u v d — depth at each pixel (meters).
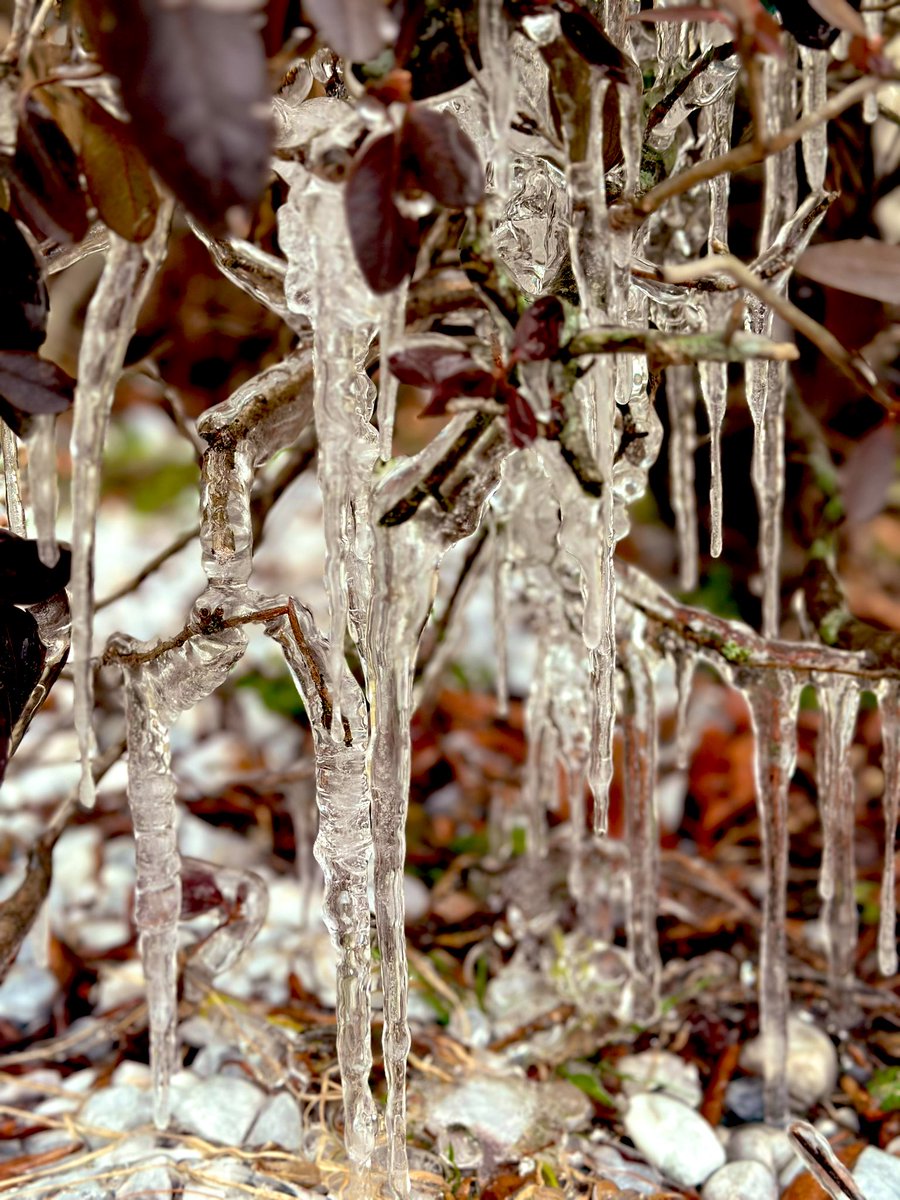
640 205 1.46
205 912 1.61
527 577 1.63
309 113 1.47
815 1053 1.63
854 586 1.97
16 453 1.52
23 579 1.49
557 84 1.46
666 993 1.67
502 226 1.51
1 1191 1.56
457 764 1.85
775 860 1.60
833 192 1.52
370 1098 1.53
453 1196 1.56
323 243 1.46
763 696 1.58
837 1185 1.55
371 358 1.52
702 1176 1.58
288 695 1.88
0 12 1.61
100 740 1.82
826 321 1.65
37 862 1.60
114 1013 1.66
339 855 1.52
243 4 1.31
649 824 1.63
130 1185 1.56
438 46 1.45
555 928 1.69
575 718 1.65
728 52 1.50
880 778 1.81
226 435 1.51
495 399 1.45
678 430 1.68
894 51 1.58
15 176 1.45
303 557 2.30
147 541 2.35
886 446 1.46
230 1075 1.63
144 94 1.32
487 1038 1.65
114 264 1.45
